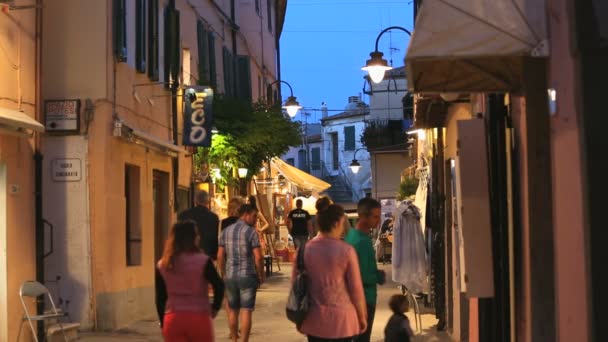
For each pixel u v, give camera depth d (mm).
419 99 12680
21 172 12586
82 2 14859
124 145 15797
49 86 14836
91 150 14672
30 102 12898
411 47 6629
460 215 8258
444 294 14648
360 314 8234
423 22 6715
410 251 15391
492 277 8172
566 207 6137
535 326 7539
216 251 13414
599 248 5648
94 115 14727
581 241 5773
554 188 6500
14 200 12344
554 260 6953
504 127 8820
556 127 6379
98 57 14828
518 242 8164
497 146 8891
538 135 7578
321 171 77812
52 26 14852
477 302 10367
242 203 13250
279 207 39281
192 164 21578
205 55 23844
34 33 13094
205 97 19266
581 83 5758
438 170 15305
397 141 51344
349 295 8219
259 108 24734
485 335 9633
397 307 9016
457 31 6637
